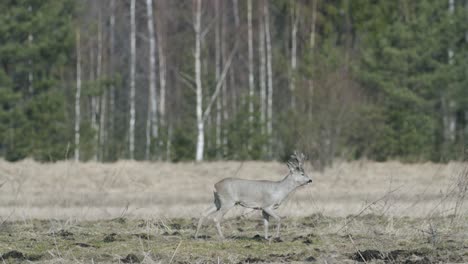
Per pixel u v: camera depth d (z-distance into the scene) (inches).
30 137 3412.9
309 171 2664.9
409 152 3299.7
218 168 2652.6
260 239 1309.1
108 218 1610.5
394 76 3513.8
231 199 1315.2
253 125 3440.0
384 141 3277.6
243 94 3631.9
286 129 3021.7
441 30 3663.9
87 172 2399.1
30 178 2308.1
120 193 2162.9
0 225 1423.5
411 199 1924.2
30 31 3543.3
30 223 1503.4
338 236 1336.1
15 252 1151.0
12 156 3388.3
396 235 1332.4
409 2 3816.4
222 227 1454.2
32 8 3636.8
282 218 1577.3
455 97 3577.8
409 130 3324.3
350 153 2967.5
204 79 3754.9
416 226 1395.2
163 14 3597.4
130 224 1485.0
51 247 1219.2
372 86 3526.1
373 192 2140.7
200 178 2482.8
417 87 3531.0
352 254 1174.3
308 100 2834.6
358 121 3004.4
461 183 1542.8
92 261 1077.1
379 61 3572.8
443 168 2508.6
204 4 3481.8
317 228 1424.7
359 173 2539.4
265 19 3838.6
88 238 1316.4
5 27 3499.0
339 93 2829.7
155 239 1300.4
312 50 3671.3
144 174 2447.1
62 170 2404.0
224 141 3506.4
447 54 3754.9
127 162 2600.9
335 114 2760.8
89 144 3499.0
